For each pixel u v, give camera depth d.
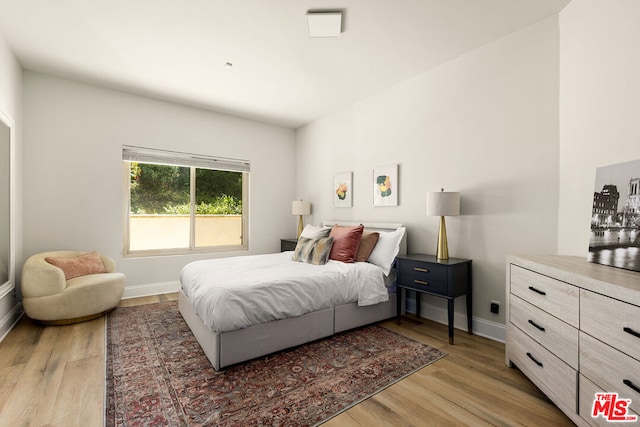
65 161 3.49
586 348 1.37
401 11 2.27
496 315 2.65
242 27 2.48
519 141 2.52
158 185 4.23
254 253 4.96
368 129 3.95
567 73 2.21
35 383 1.89
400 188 3.53
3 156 2.76
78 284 2.91
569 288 1.49
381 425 1.54
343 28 2.49
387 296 2.97
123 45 2.77
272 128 5.14
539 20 2.39
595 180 1.88
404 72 3.27
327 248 3.13
